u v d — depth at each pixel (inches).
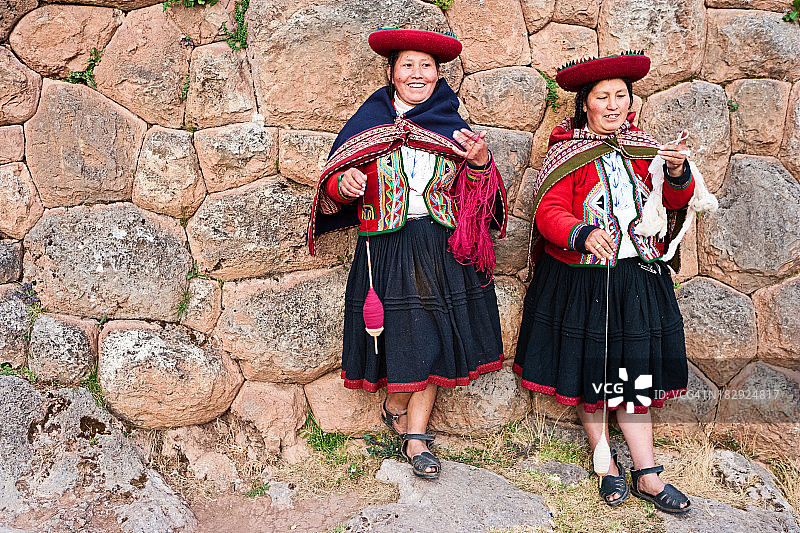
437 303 111.1
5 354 114.0
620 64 109.5
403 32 108.3
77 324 117.6
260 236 121.0
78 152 116.2
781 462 128.2
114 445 113.4
